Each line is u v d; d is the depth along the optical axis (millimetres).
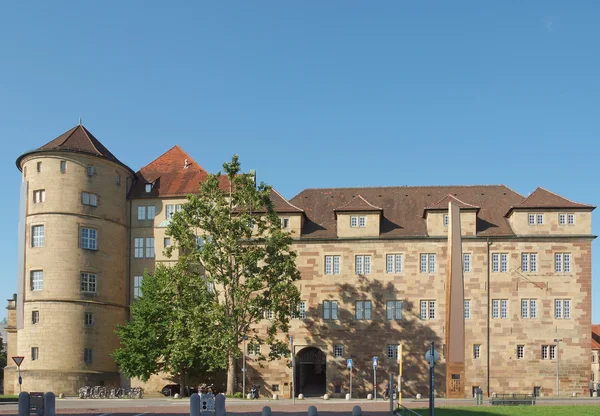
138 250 77750
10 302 79375
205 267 62094
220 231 62375
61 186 71625
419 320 70875
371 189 79688
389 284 71750
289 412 44281
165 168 82375
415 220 74562
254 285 60438
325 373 77750
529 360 69312
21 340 70375
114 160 75688
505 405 49250
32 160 73000
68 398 64062
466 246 71312
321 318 71875
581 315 69750
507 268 70750
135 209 78500
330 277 72500
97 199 73688
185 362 67062
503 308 70375
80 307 70625
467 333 70000
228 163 63375
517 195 76562
